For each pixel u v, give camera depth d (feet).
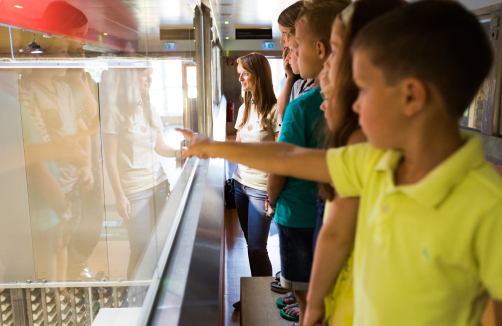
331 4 4.18
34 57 3.10
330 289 2.90
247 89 10.25
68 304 3.38
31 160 3.21
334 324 2.88
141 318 3.27
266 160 2.73
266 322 6.58
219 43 31.65
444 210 1.91
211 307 4.36
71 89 3.49
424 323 2.07
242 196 10.61
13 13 2.80
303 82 7.16
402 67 1.85
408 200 2.06
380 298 2.17
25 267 3.17
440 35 1.80
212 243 6.06
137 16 4.50
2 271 3.12
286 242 5.08
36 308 3.23
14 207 3.21
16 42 2.95
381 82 1.93
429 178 1.91
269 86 10.21
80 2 3.36
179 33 6.88
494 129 11.83
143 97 4.69
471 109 13.37
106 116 3.87
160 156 5.25
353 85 2.77
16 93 3.13
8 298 3.14
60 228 3.42
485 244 1.85
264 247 9.96
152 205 4.63
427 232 1.96
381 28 1.93
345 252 2.74
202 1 13.03
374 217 2.23
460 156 1.88
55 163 3.34
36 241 3.26
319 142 4.49
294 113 4.86
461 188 1.89
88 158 3.66
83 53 3.54
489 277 1.88
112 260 3.74
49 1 3.08
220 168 12.67
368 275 2.27
